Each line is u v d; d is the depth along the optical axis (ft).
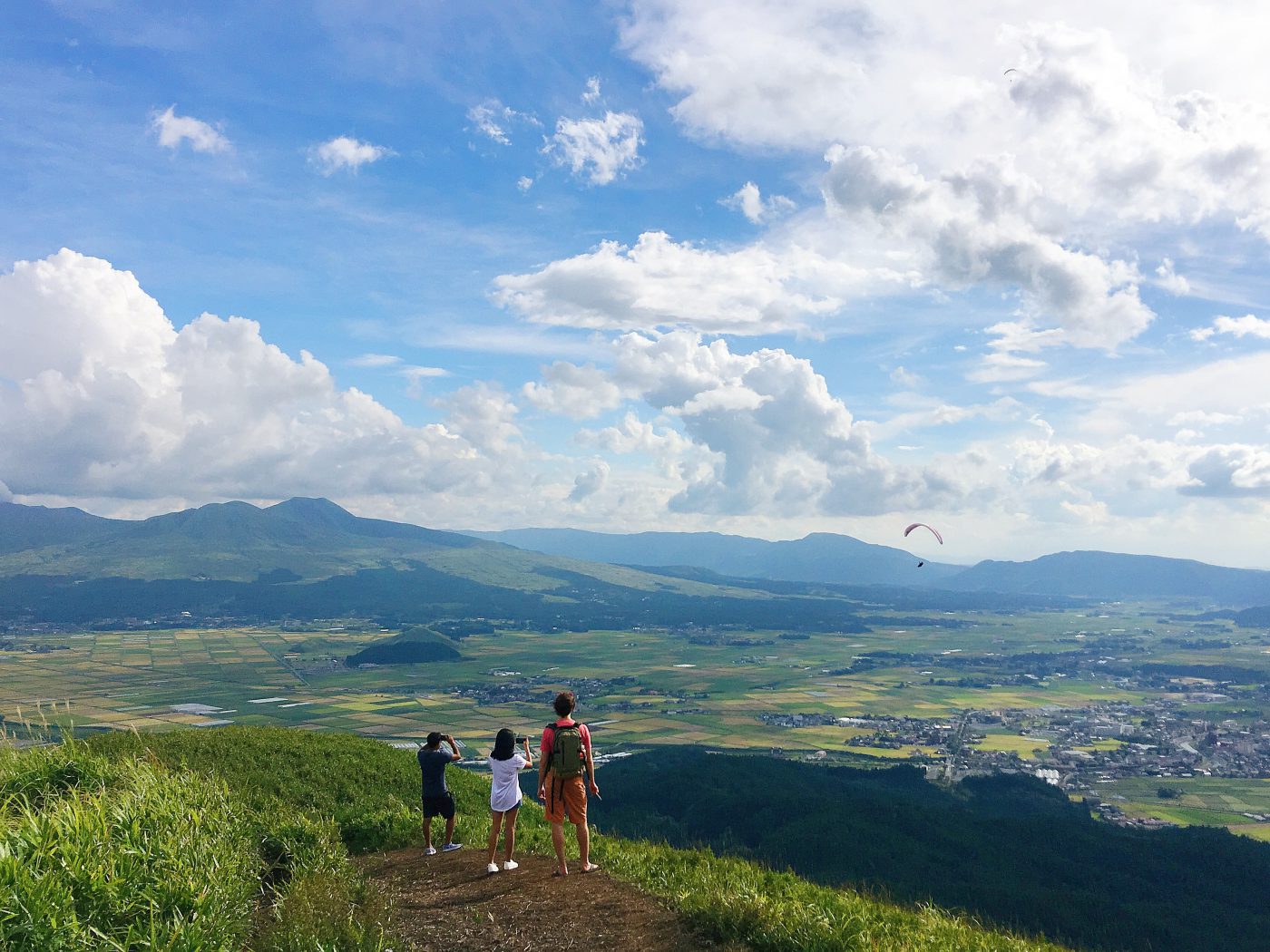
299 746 103.19
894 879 201.05
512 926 42.55
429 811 62.13
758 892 46.80
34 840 34.17
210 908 35.17
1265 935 181.57
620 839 73.82
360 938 38.22
